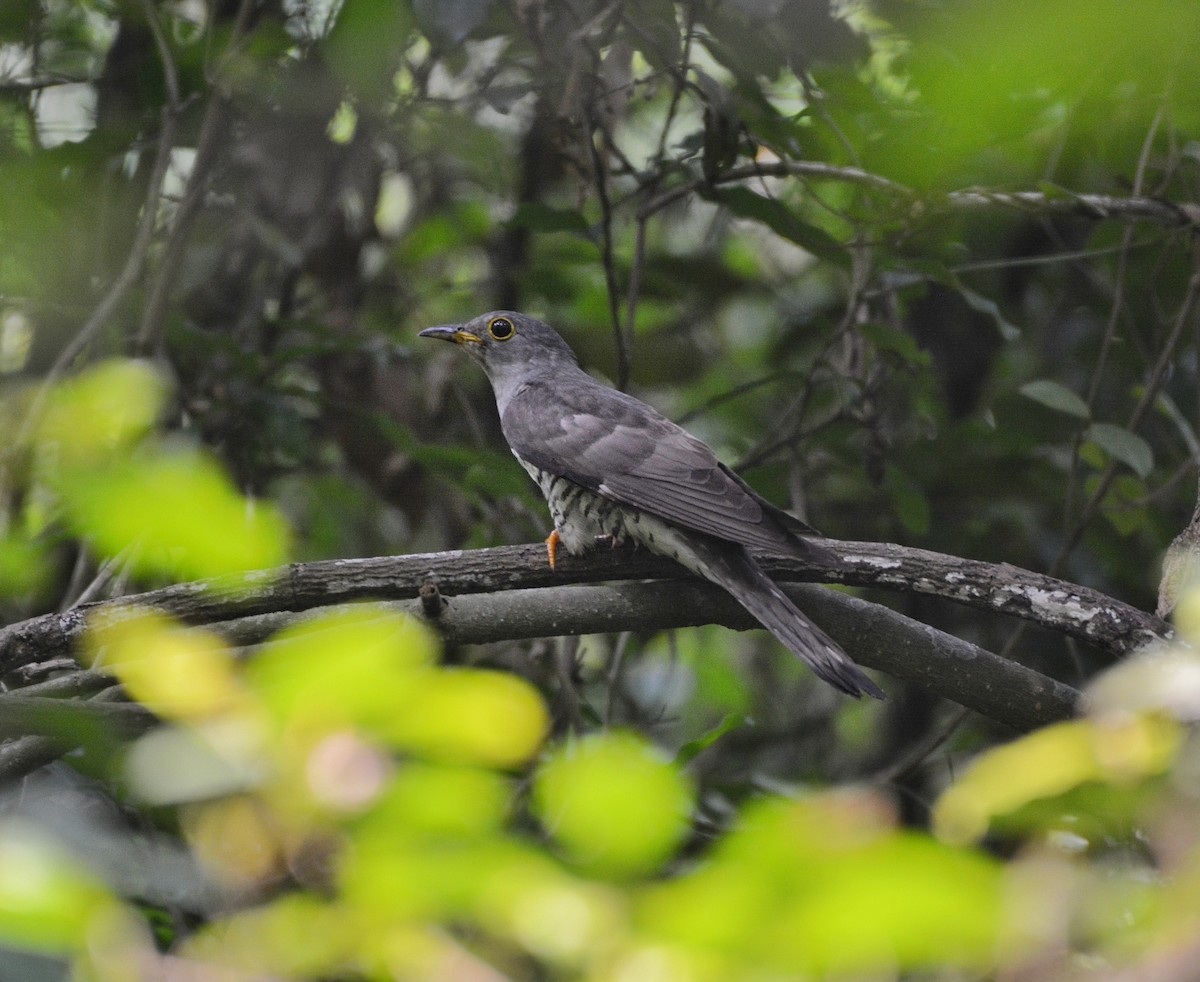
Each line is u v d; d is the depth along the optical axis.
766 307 15.92
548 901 2.88
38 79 11.97
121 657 3.28
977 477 13.38
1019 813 4.46
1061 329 14.04
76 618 7.30
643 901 2.86
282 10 11.89
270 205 12.15
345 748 2.86
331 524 13.62
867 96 10.41
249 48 11.22
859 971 2.69
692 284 14.85
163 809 6.73
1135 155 11.41
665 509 8.16
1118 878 3.02
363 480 12.70
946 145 9.15
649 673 13.84
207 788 2.85
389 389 12.45
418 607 7.72
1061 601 7.56
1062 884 2.95
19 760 7.12
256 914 3.17
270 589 7.56
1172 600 7.66
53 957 2.66
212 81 10.84
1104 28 4.20
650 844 2.88
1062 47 4.37
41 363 11.57
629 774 2.88
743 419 14.78
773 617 7.55
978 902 2.55
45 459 3.74
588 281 15.14
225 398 11.61
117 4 12.15
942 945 2.68
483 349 11.09
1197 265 10.30
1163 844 3.10
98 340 11.11
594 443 8.71
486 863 2.93
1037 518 13.28
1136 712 3.31
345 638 2.88
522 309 14.54
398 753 3.03
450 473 10.69
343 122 12.94
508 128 13.59
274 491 13.57
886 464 11.46
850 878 2.53
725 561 7.90
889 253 10.79
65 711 3.62
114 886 2.85
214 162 11.26
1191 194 11.44
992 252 14.05
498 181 13.05
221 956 3.05
